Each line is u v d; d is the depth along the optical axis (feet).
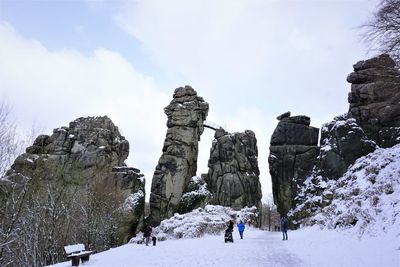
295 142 151.23
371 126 133.80
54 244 102.12
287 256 51.93
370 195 82.84
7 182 92.12
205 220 124.77
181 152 162.40
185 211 148.77
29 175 119.55
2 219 89.25
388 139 128.26
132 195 154.40
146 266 47.67
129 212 146.00
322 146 143.84
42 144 171.94
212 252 60.75
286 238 79.25
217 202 149.18
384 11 65.72
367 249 51.93
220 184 151.64
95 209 125.39
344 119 144.05
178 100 178.29
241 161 157.48
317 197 126.11
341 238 68.08
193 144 167.22
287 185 145.59
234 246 69.72
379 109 134.00
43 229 101.45
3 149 82.12
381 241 56.03
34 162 152.56
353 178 107.45
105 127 186.29
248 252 58.70
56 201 102.32
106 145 175.73
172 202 153.99
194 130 169.17
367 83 141.18
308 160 146.10
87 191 135.95
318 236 77.92
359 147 130.93
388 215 66.90
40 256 93.66
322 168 137.39
